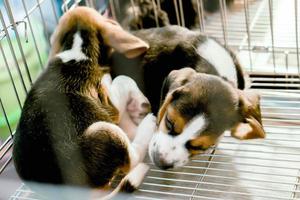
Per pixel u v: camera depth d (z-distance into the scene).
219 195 1.16
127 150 1.09
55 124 1.07
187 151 1.09
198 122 1.07
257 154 1.25
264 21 1.63
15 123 1.37
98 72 1.13
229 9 1.65
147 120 1.16
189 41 1.20
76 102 1.08
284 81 1.45
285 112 1.35
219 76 1.16
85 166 1.06
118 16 1.44
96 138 1.06
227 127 1.09
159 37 1.21
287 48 1.51
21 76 1.26
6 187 1.21
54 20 1.38
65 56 1.13
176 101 1.08
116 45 1.16
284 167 1.20
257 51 1.54
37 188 1.09
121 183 1.13
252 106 1.12
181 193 1.17
